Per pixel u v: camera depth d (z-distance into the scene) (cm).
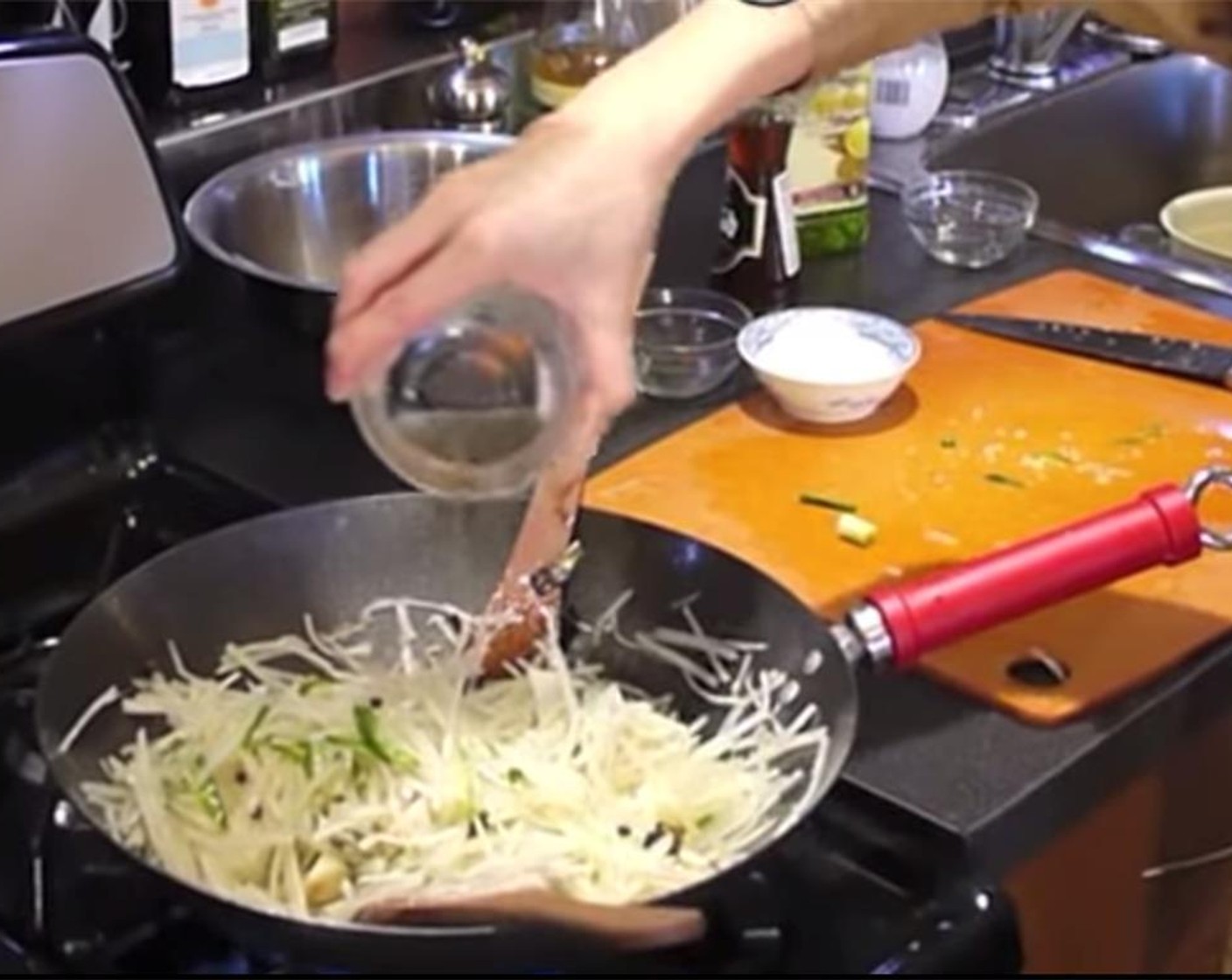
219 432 128
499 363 85
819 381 129
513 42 165
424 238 83
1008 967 93
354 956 80
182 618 102
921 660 106
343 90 156
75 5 139
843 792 97
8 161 112
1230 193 187
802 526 120
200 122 148
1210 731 109
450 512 107
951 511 122
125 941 87
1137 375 138
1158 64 200
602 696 101
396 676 102
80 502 123
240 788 93
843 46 106
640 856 90
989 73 197
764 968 87
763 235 148
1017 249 158
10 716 101
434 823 92
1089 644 108
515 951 79
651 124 90
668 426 131
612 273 87
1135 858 108
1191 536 101
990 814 96
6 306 114
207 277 137
